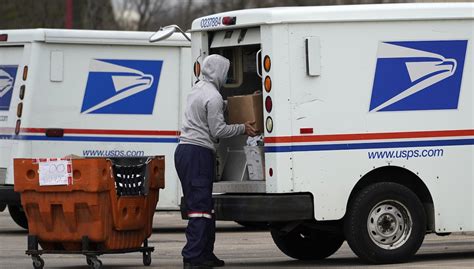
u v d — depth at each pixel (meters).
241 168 28.30
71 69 37.06
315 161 26.72
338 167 26.91
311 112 26.70
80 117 37.16
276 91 26.44
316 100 26.72
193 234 26.59
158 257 30.77
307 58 26.59
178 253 31.86
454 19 27.75
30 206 26.97
